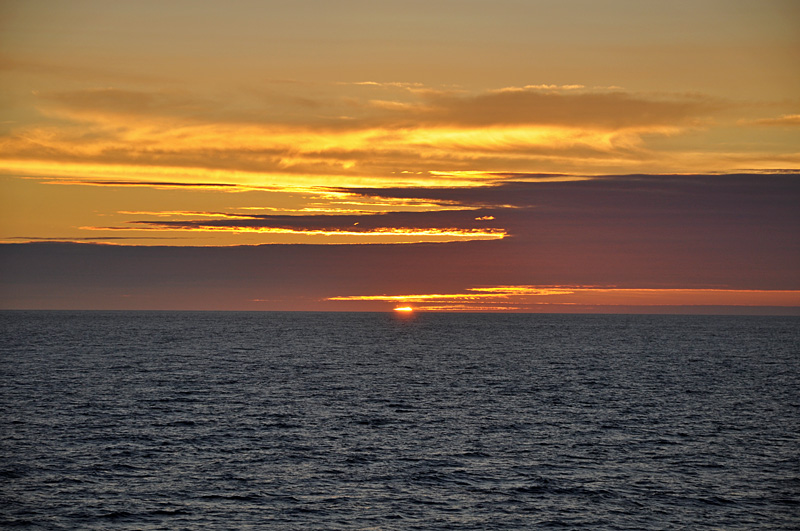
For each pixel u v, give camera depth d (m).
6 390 78.19
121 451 51.66
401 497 42.97
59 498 41.72
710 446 55.47
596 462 50.62
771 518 40.47
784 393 84.31
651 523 39.62
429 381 93.25
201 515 39.66
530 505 42.00
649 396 80.50
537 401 76.12
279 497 42.66
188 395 77.44
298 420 63.81
